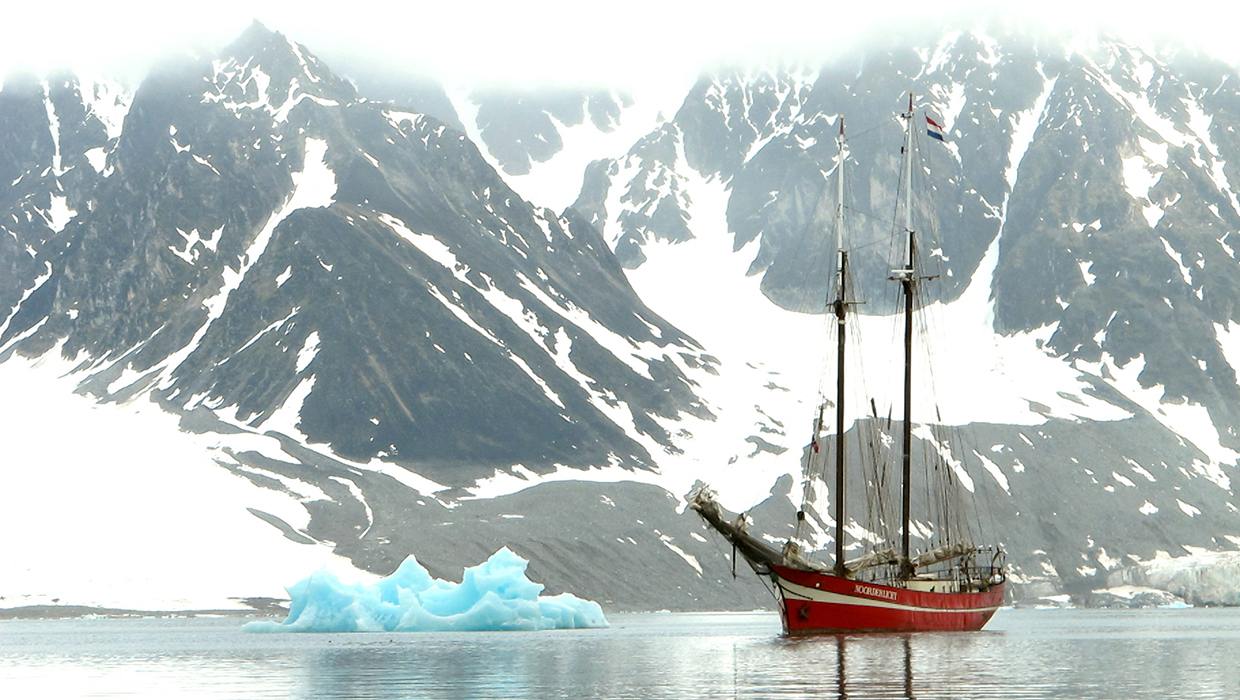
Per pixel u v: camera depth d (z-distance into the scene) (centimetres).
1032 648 13125
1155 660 11669
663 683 9500
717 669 10612
